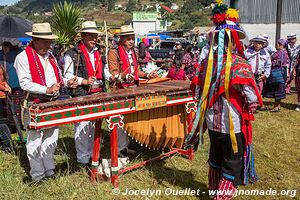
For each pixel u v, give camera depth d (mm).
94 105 3836
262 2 17922
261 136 6504
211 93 3570
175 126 4910
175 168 4977
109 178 4402
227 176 3625
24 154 5242
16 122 5402
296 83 8664
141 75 5508
